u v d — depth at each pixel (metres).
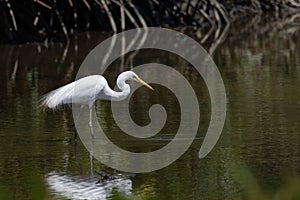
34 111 15.89
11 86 18.77
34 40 26.00
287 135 13.87
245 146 13.25
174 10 30.34
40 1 26.83
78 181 11.55
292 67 21.23
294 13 36.16
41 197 8.84
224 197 10.84
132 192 11.09
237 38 27.84
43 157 12.74
